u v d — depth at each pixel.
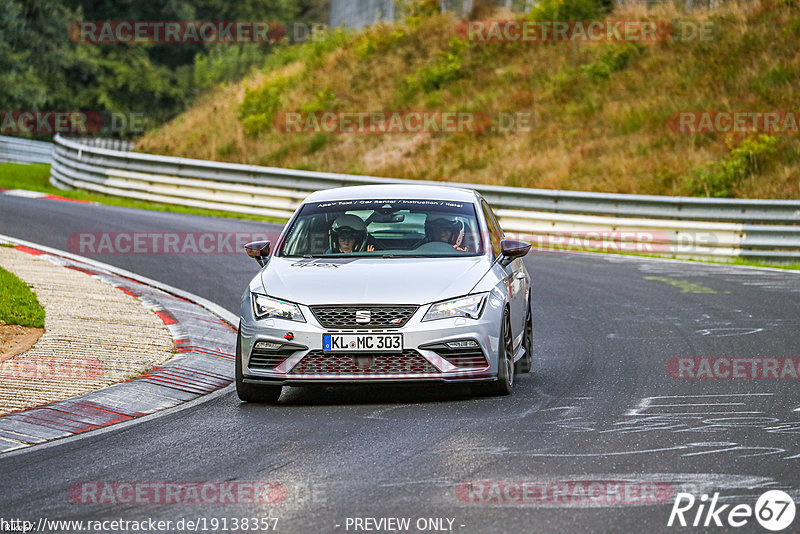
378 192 34.72
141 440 24.92
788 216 70.94
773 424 25.25
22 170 126.56
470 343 28.69
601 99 107.88
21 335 36.53
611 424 25.53
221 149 117.00
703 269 63.78
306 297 28.94
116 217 79.75
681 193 88.00
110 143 126.56
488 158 102.06
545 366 35.09
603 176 93.25
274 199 90.50
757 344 38.06
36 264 54.00
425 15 140.12
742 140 92.62
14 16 194.00
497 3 140.25
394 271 29.94
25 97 187.00
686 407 27.62
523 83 116.19
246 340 29.23
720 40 112.06
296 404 29.55
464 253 31.73
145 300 46.56
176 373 33.16
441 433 24.86
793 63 103.38
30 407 27.77
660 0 126.25
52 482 20.97
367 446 23.67
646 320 44.72
